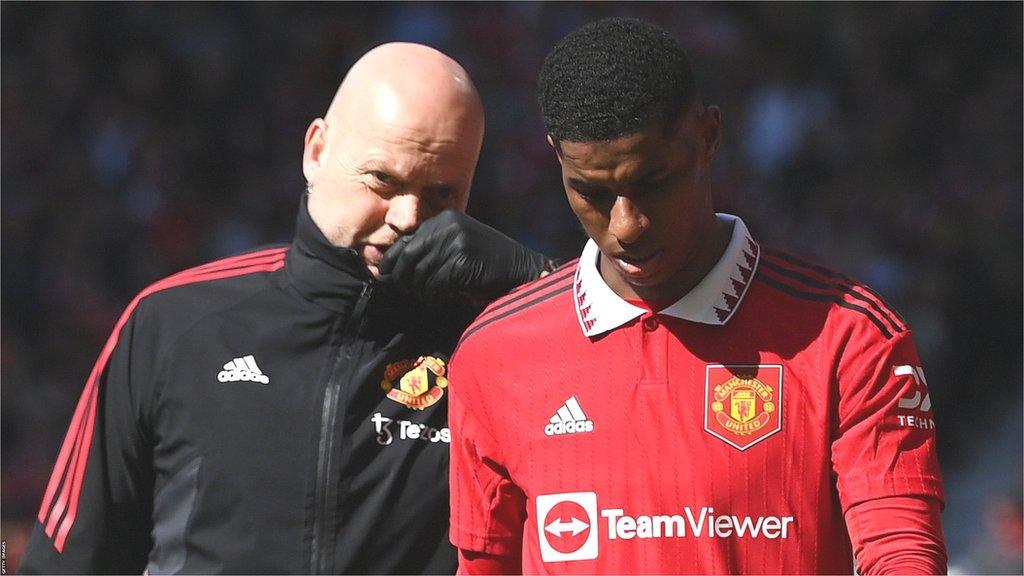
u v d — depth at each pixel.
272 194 35.06
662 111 7.37
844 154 37.69
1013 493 27.69
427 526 10.13
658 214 7.54
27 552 10.67
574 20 38.62
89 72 36.91
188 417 10.27
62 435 28.64
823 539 7.95
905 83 39.72
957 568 24.31
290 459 10.09
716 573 7.89
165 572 10.27
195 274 10.88
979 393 32.97
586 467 8.20
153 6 37.69
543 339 8.52
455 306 10.35
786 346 8.05
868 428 7.87
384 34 37.84
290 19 37.94
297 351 10.30
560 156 7.70
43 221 33.19
